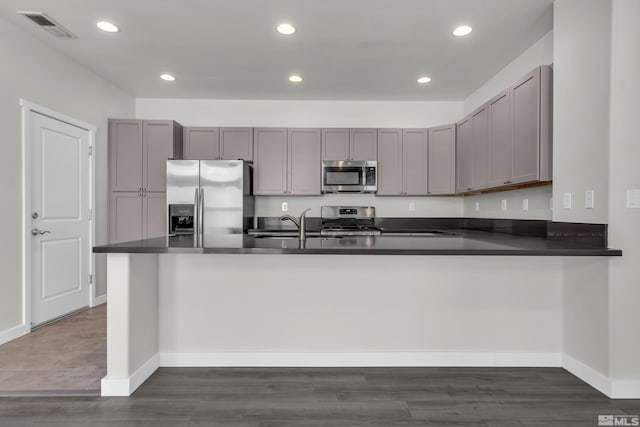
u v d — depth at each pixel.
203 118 4.73
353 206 4.80
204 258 2.37
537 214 3.06
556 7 2.41
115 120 4.19
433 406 1.90
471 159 3.78
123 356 2.01
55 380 2.18
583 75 2.15
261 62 3.52
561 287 2.36
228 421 1.76
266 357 2.37
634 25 1.93
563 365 2.35
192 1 2.50
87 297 3.83
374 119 4.78
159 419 1.78
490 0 2.47
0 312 2.80
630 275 1.97
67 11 2.65
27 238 3.04
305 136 4.52
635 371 1.98
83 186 3.76
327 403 1.92
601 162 2.02
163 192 4.23
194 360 2.37
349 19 2.72
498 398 1.98
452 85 4.15
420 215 4.82
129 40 3.09
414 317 2.38
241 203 4.03
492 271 2.37
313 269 2.37
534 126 2.58
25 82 3.02
